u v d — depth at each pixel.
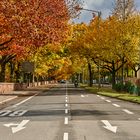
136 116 20.66
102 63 70.62
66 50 75.50
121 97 38.41
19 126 16.33
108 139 12.71
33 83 87.50
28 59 62.78
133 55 57.59
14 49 40.16
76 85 95.81
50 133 14.15
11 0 31.67
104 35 59.25
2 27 32.88
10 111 24.02
